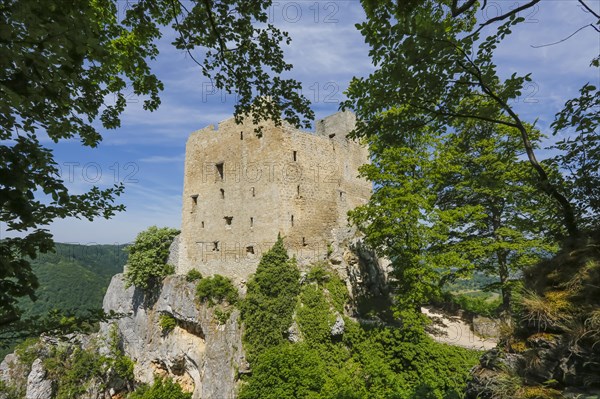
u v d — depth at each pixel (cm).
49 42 391
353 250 2645
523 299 534
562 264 530
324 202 2855
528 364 480
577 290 478
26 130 505
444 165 1920
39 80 423
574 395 416
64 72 440
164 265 3195
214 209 2970
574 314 460
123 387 3366
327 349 2053
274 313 2198
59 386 3195
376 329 1980
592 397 388
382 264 2900
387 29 535
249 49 778
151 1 680
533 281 562
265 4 716
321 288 2328
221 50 764
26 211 450
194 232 3069
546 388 445
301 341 2094
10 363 3434
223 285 2611
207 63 793
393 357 1820
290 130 2753
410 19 530
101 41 561
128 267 3200
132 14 697
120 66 788
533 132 1920
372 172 1969
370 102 636
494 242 1941
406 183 1862
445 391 1546
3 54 352
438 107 628
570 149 641
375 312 2411
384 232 1841
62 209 594
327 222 2802
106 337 3522
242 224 2772
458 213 1819
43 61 385
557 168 671
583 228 607
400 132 678
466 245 1989
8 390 3259
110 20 755
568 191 654
